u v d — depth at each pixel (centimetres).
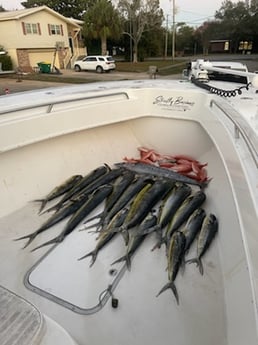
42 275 188
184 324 157
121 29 2400
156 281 185
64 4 3145
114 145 332
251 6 3894
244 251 122
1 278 186
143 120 338
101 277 188
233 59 2825
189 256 197
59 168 283
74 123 271
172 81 397
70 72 2019
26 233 225
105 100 300
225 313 148
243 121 198
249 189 136
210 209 234
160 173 291
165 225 224
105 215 240
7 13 1981
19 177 254
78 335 154
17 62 1955
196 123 307
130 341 151
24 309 94
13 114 234
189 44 4103
